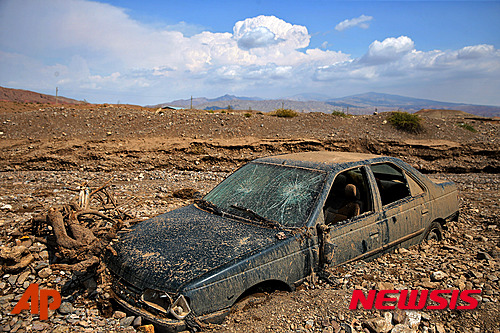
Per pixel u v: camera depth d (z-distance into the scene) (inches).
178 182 467.2
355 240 157.6
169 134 762.8
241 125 823.1
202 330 115.3
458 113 2527.1
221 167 611.8
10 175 499.5
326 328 122.6
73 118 834.8
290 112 974.4
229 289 121.4
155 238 146.7
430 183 204.7
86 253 157.8
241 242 136.0
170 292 116.6
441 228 214.7
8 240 199.2
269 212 155.3
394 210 176.9
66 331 124.6
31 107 1450.5
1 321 132.6
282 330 120.5
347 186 167.5
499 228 241.6
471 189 425.4
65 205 189.5
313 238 144.7
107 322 128.7
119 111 905.5
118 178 496.1
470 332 121.7
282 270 135.4
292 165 178.4
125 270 133.0
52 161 602.2
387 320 125.8
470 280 157.6
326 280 148.5
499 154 707.4
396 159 196.1
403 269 164.2
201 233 145.4
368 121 891.4
